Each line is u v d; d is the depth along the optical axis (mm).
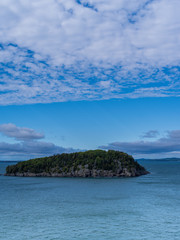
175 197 99125
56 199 96250
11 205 83938
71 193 113562
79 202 89000
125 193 111812
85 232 53312
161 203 85688
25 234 52125
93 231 54000
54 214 69938
